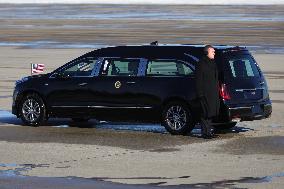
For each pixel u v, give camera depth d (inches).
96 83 1748.3
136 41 5177.2
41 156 1389.0
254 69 1688.0
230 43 4950.8
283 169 1250.6
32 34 6225.4
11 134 1684.3
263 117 1690.5
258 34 5964.6
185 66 1665.8
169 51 1692.9
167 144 1534.2
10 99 2362.2
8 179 1169.4
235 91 1630.2
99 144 1535.4
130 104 1710.1
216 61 1626.5
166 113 1673.2
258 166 1278.3
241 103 1638.8
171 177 1182.9
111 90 1729.8
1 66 3521.2
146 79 1695.4
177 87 1656.0
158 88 1678.2
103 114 1748.3
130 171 1236.5
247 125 1818.4
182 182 1143.0
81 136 1651.1
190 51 1675.7
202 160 1339.8
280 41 5152.6
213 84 1589.6
